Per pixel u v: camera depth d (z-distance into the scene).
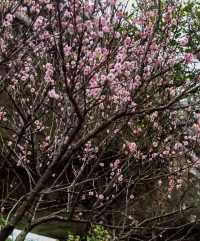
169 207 10.39
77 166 9.34
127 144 7.92
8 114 9.85
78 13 5.60
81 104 5.71
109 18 5.72
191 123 8.88
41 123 8.27
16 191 10.39
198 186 10.88
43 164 8.41
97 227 9.67
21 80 7.82
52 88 7.27
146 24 6.07
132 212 10.40
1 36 6.66
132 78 5.60
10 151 7.91
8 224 5.39
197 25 6.85
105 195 8.59
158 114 8.55
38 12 6.36
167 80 6.68
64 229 10.76
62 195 10.27
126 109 5.20
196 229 10.50
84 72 5.18
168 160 8.94
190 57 5.85
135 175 8.59
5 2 6.33
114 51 5.58
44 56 7.50
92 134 5.24
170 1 6.18
